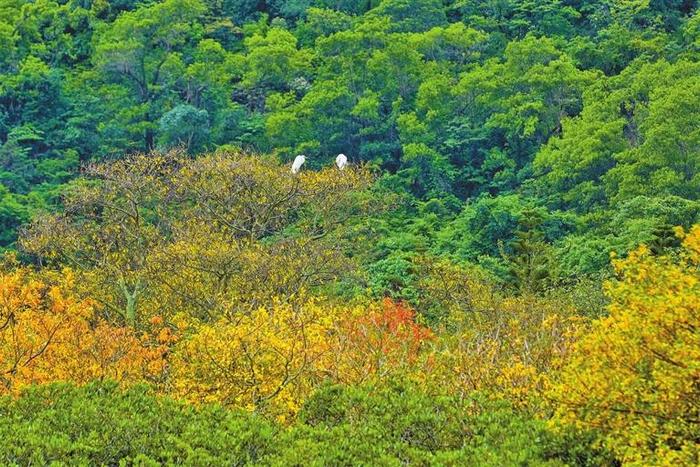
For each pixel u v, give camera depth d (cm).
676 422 3859
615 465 4416
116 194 11225
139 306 10094
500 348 5938
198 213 11144
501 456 4412
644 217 17200
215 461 4450
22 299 6981
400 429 4941
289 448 4644
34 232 10944
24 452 4322
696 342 3747
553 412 5022
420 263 12338
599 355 4025
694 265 4431
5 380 6506
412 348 6869
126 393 5334
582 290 10950
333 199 11694
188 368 6366
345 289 12888
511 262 14512
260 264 9481
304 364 5938
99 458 4459
